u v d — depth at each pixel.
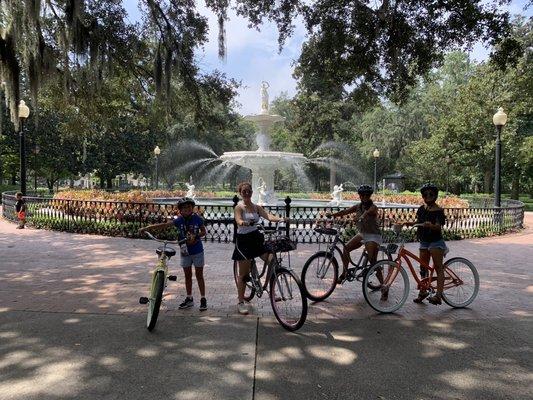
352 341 4.43
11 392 3.27
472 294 5.81
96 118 18.38
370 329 4.82
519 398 3.32
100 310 5.31
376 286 5.47
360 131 50.72
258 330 4.71
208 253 9.41
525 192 57.81
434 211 5.53
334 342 4.39
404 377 3.63
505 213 15.09
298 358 3.98
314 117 43.97
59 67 15.10
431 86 41.94
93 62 12.64
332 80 12.90
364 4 10.82
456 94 37.94
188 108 17.95
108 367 3.72
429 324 5.03
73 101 16.42
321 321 5.08
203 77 17.06
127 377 3.54
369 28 10.98
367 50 11.52
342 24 11.24
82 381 3.46
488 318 5.28
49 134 40.38
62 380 3.48
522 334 4.72
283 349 4.18
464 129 32.41
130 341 4.32
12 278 6.98
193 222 5.31
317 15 11.55
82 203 12.82
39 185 62.69
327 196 27.53
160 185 55.31
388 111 50.19
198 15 14.57
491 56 10.51
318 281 6.02
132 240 11.13
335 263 6.05
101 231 12.15
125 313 5.21
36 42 12.40
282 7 11.78
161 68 13.55
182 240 5.21
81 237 11.66
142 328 4.70
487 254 10.23
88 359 3.88
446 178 41.84
